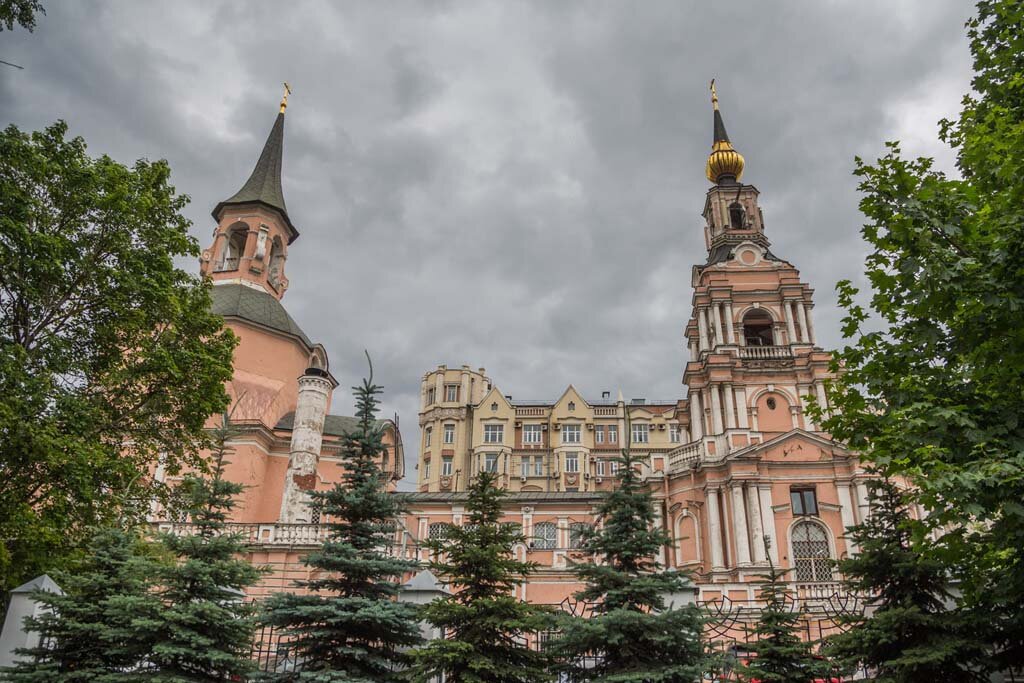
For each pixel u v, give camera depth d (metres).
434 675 13.97
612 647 14.81
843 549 36.12
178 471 24.20
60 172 21.17
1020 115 14.54
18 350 18.56
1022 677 14.05
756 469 38.22
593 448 75.44
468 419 77.31
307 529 28.20
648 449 75.75
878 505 16.14
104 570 15.09
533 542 39.78
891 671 14.52
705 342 47.00
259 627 15.51
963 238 12.46
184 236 24.03
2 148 19.41
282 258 50.56
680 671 13.91
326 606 14.23
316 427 36.91
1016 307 11.38
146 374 23.20
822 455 38.31
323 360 48.84
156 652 13.52
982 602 13.59
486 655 14.08
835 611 17.62
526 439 75.56
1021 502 11.18
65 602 14.14
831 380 14.66
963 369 13.81
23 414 18.45
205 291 25.66
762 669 14.59
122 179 23.00
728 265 48.19
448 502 41.47
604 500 16.89
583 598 16.09
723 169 57.09
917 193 12.98
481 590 14.92
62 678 13.45
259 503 40.00
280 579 26.53
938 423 11.93
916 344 12.69
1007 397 12.38
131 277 21.97
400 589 16.03
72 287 21.50
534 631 14.95
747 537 37.09
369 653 14.45
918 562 14.00
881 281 13.32
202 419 24.59
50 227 20.92
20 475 19.55
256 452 40.19
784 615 15.10
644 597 15.44
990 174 14.09
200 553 15.37
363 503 16.03
